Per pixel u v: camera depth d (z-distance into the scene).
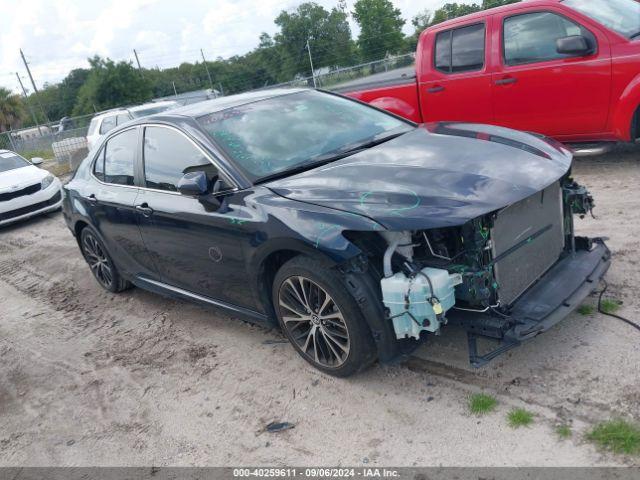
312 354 3.78
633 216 5.27
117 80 66.62
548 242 3.62
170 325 5.09
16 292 6.96
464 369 3.51
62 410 4.10
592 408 2.97
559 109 6.63
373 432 3.17
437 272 3.03
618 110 6.23
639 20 6.44
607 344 3.44
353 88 8.26
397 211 3.09
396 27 57.47
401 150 3.87
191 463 3.26
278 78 68.31
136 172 4.81
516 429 2.94
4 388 4.60
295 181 3.68
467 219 2.94
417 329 3.08
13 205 10.62
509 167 3.43
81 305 6.06
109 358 4.71
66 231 9.62
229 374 4.08
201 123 4.29
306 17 64.56
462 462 2.81
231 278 4.03
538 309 3.25
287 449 3.20
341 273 3.26
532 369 3.37
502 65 6.88
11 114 62.41
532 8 6.62
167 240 4.46
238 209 3.71
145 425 3.70
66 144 19.67
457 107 7.38
